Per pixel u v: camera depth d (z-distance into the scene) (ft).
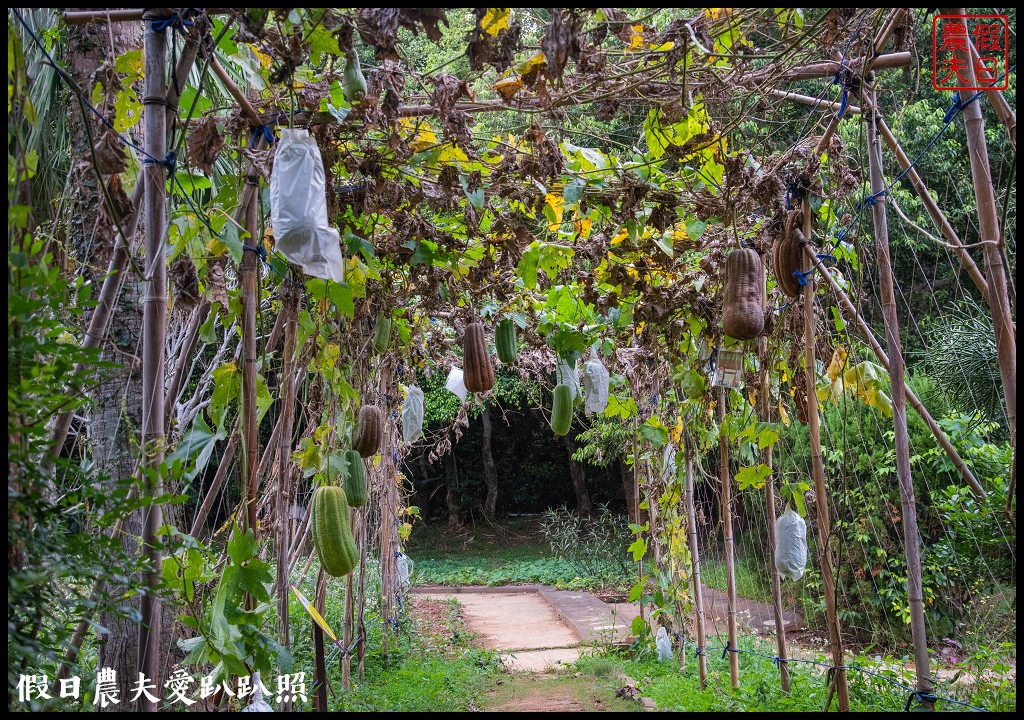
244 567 9.05
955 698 12.17
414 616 28.86
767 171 12.83
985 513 16.57
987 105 26.55
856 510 23.94
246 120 10.34
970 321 18.21
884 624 23.62
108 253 8.80
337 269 9.05
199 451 9.84
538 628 31.58
